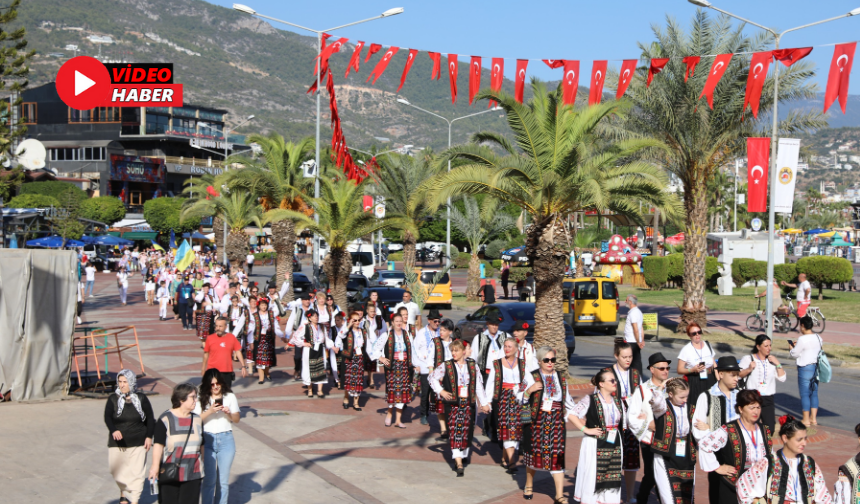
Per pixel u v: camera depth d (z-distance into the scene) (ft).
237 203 132.57
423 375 37.63
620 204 51.24
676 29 69.56
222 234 165.58
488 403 29.14
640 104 71.41
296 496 26.30
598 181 46.47
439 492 27.07
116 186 276.21
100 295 129.39
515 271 151.23
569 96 39.65
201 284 90.02
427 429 37.19
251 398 44.34
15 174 84.84
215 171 308.19
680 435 22.16
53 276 41.14
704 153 71.97
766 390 30.94
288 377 51.88
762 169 55.98
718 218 286.25
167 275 91.81
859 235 375.25
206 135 321.93
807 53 36.14
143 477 24.12
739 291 120.26
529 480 26.32
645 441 22.34
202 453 21.91
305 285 110.73
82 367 53.01
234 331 49.39
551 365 25.50
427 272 106.22
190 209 145.59
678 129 70.54
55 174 254.06
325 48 45.55
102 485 26.48
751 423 20.27
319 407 42.11
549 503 25.88
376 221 76.84
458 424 29.27
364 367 45.39
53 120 301.02
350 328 41.22
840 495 19.40
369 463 30.83
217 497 23.49
